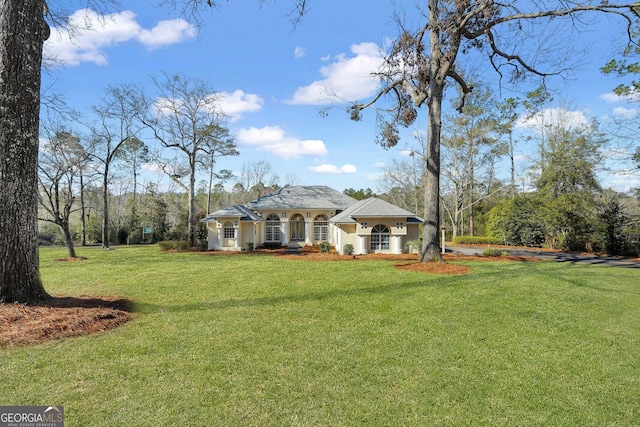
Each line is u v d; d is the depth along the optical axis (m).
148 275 12.40
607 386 4.15
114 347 5.21
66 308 6.75
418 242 19.89
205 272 13.09
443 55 14.04
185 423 3.31
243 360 4.79
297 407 3.62
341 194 31.45
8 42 6.34
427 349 5.25
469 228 37.34
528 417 3.48
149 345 5.32
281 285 10.28
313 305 7.88
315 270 13.36
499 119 29.38
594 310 7.54
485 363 4.77
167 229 38.94
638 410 3.63
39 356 4.83
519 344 5.50
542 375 4.43
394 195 46.38
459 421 3.40
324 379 4.25
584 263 16.03
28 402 3.65
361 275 11.98
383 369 4.54
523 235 28.38
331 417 3.44
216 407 3.60
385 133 17.97
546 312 7.35
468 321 6.70
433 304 7.97
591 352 5.20
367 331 6.06
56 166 19.22
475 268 13.61
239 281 11.02
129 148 30.03
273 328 6.20
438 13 13.60
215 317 6.90
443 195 37.59
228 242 25.44
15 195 6.46
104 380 4.16
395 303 8.05
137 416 3.42
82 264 16.14
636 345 5.50
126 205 44.06
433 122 14.17
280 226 28.48
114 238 35.91
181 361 4.74
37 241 7.02
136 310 7.45
